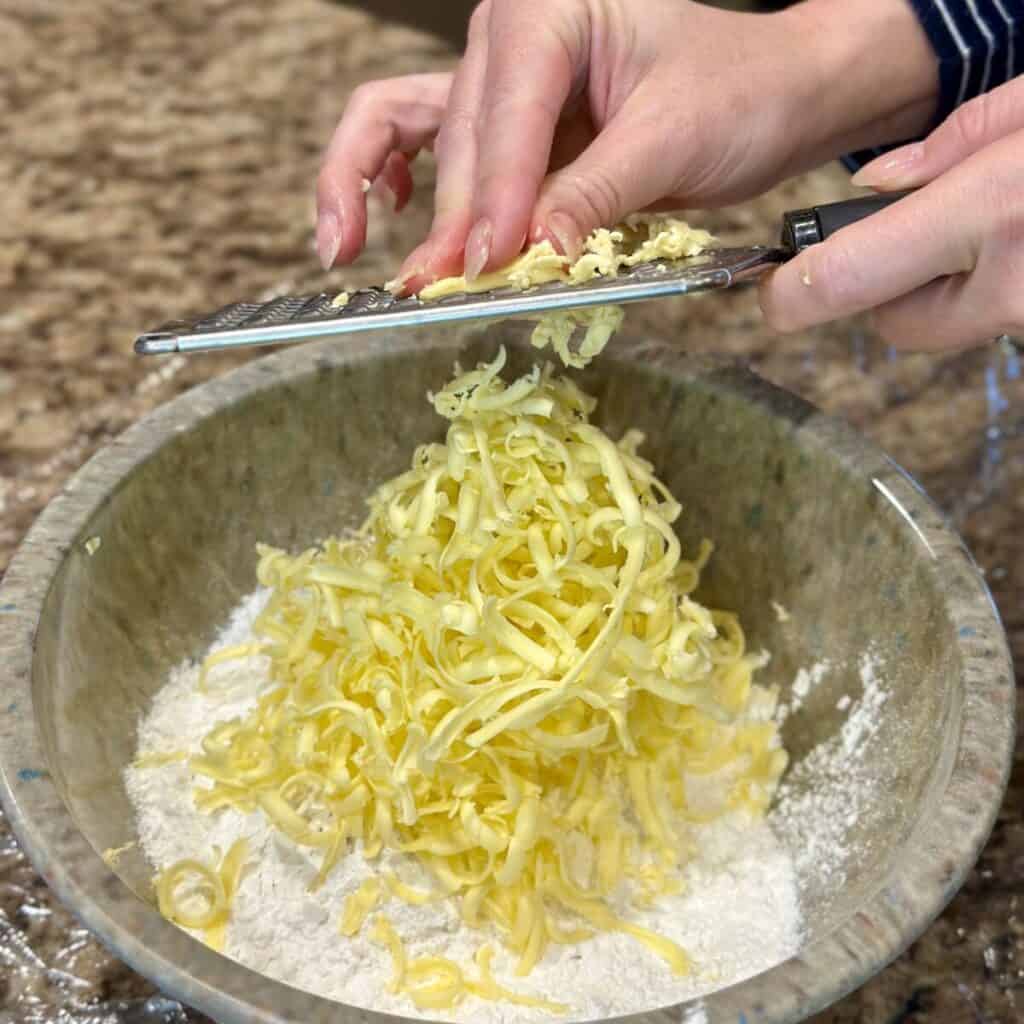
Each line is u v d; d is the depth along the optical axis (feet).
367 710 1.58
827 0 1.89
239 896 1.58
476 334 1.79
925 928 1.36
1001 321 1.59
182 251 2.37
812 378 2.19
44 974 1.59
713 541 1.84
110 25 2.95
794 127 1.81
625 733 1.58
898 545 1.65
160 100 2.71
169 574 1.72
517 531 1.59
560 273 1.54
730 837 1.69
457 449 1.60
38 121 2.62
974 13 1.88
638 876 1.63
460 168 1.70
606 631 1.55
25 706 1.45
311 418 1.79
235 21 3.00
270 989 1.30
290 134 2.64
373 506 1.72
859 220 1.57
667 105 1.70
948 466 2.07
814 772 1.71
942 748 1.50
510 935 1.57
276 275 2.33
